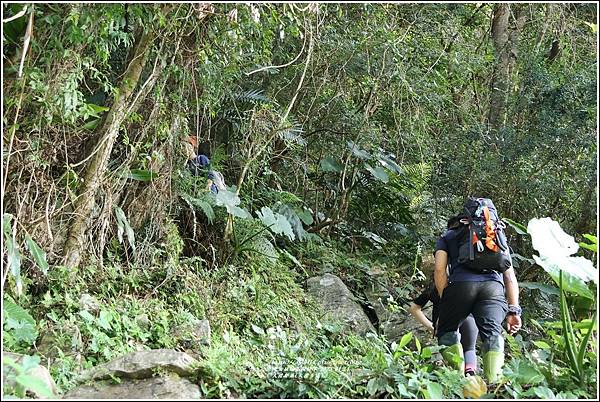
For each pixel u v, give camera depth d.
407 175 7.51
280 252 6.09
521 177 6.95
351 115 6.82
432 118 7.38
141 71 4.16
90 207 4.12
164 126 4.50
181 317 4.13
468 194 7.24
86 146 4.15
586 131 6.66
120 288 4.32
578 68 7.00
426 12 6.90
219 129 6.41
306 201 7.44
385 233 7.64
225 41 4.52
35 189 3.90
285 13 4.29
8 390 2.74
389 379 3.16
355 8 6.40
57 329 3.54
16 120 3.47
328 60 6.54
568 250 3.46
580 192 6.88
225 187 5.67
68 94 3.53
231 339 4.09
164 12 3.96
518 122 7.34
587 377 3.27
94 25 3.58
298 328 4.86
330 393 3.06
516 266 6.60
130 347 3.65
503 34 7.94
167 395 2.85
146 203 4.70
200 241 5.58
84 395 2.87
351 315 5.32
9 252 3.38
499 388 3.26
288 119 6.41
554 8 7.26
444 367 3.45
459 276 3.73
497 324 3.60
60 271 3.98
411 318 5.39
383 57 6.40
